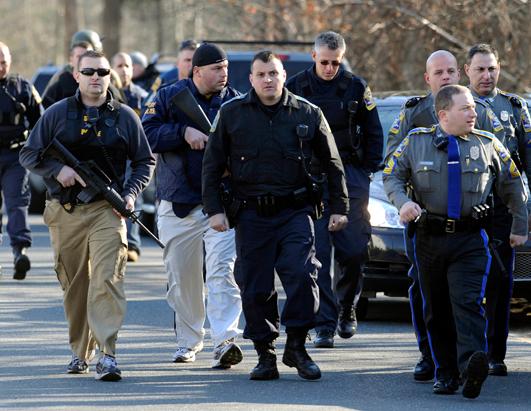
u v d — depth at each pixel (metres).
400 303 37.69
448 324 25.03
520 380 26.28
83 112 26.02
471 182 24.34
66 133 25.89
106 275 25.80
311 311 25.62
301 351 25.91
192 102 27.42
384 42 63.03
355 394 24.61
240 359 27.09
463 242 24.38
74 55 38.06
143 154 26.55
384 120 36.41
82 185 25.88
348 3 64.06
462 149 24.42
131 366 27.47
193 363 27.88
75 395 24.23
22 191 40.78
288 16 75.12
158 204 31.25
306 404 23.53
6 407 23.11
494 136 24.88
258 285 25.67
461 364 24.17
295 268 25.39
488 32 57.09
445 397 24.45
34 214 67.38
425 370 25.92
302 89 30.50
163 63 66.25
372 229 32.97
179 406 23.25
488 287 26.47
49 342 30.34
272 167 25.38
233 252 27.41
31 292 38.59
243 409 22.98
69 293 26.56
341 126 30.47
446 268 24.69
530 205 30.61
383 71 63.72
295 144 25.47
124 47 181.88
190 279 27.95
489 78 26.72
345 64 51.28
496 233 26.39
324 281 30.09
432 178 24.39
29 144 26.05
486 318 26.58
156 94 28.03
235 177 25.58
